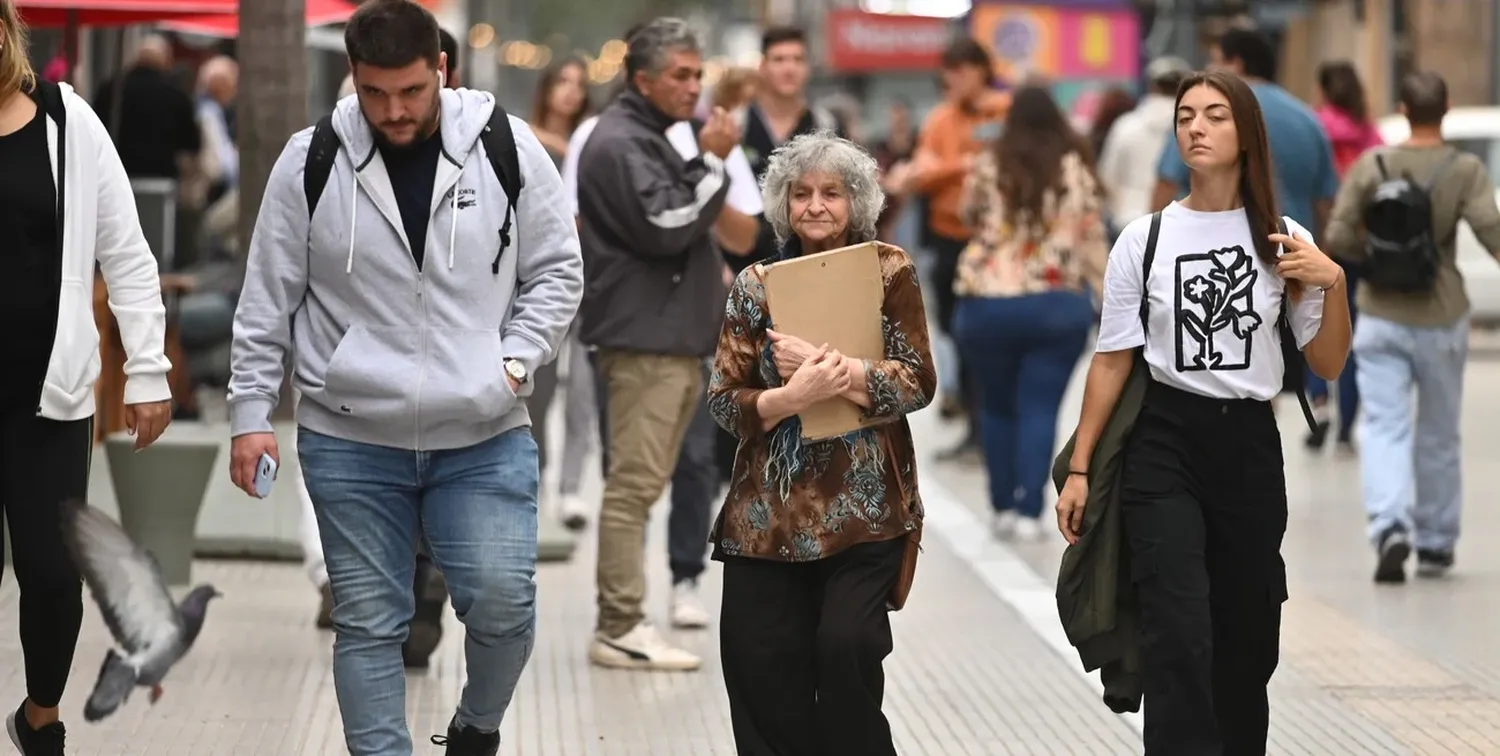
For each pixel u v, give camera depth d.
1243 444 13.95
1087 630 14.13
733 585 13.54
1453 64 71.81
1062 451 14.46
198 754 16.47
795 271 13.33
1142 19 73.69
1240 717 14.50
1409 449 25.03
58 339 13.58
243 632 20.88
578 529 28.94
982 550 27.55
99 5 26.48
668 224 19.09
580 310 19.81
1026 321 27.31
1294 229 14.05
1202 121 13.91
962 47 35.12
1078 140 27.48
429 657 19.69
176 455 22.38
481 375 13.38
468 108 13.55
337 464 13.55
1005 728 18.00
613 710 18.38
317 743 16.91
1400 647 21.48
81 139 13.77
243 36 26.12
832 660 13.03
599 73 134.25
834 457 13.32
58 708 16.16
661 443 19.92
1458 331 24.80
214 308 37.47
